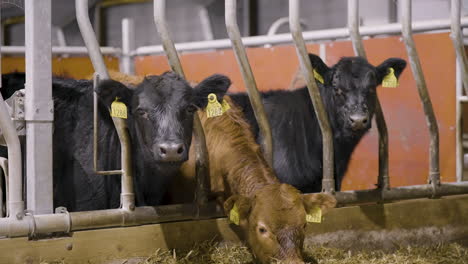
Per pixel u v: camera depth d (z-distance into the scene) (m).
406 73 7.65
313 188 6.92
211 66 9.41
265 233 4.42
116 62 10.05
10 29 17.16
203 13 13.53
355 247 5.73
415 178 7.65
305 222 4.48
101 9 17.09
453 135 7.30
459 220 6.41
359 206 5.75
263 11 15.73
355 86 6.28
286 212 4.43
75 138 5.38
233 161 5.09
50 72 4.34
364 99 6.27
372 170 8.01
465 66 6.14
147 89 4.57
